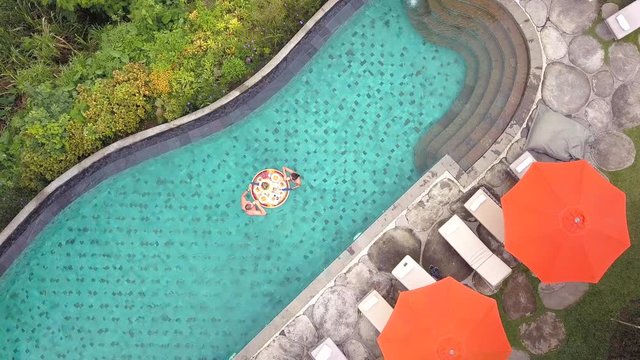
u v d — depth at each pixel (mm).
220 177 15797
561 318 15172
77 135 15273
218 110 15641
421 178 15242
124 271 15570
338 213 15828
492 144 15180
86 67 15836
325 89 15945
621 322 15102
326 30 15820
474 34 15734
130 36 15820
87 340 15406
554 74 15422
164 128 15453
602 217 13375
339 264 15000
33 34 16375
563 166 13719
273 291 15609
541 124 14992
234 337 15461
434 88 15984
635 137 15570
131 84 15383
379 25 15992
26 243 15234
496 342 13117
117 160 15516
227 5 15945
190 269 15625
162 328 15484
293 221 15805
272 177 15852
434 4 15602
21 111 15727
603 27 15680
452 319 13109
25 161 15195
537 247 13492
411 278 14453
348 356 14711
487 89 15539
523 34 15328
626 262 15375
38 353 15312
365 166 15898
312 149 15906
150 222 15672
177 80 15500
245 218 15773
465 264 15078
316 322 14812
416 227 15094
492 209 14695
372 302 14477
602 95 15562
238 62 15453
